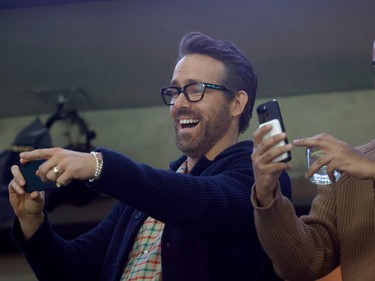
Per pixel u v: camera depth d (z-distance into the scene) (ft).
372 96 14.46
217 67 7.18
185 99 7.06
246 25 11.77
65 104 14.66
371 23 11.71
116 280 6.85
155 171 5.96
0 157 13.79
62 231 14.01
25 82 13.89
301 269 6.06
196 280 6.38
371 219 6.05
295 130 14.64
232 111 7.26
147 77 13.71
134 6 11.07
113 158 5.74
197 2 11.02
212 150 7.17
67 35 12.01
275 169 5.32
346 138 14.51
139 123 15.28
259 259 6.57
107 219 7.72
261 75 13.85
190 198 5.96
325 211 6.35
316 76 13.88
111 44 12.35
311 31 12.01
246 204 6.29
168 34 12.01
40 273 7.02
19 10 11.09
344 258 6.15
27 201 6.65
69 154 5.73
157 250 6.74
